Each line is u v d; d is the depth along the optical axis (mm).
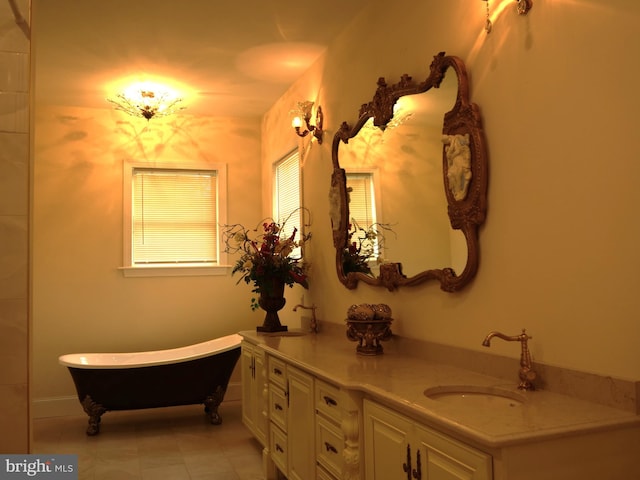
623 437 1654
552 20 2057
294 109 4836
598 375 1850
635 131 1732
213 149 5832
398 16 3127
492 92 2373
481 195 2398
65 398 5258
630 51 1750
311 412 2768
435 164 2715
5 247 2143
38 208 5312
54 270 5328
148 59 4273
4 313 2131
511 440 1509
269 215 5660
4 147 2154
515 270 2242
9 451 2117
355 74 3652
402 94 2982
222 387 4836
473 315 2496
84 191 5441
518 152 2223
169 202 5711
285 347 3443
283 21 3699
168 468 3721
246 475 3594
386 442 2086
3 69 2168
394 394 2023
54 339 5285
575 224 1952
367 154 3408
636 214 1729
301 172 4652
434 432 1784
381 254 3229
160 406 4676
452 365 2613
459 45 2596
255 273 4352
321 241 4266
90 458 3934
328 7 3520
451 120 2578
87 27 3711
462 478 1655
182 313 5645
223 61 4344
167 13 3549
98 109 5523
